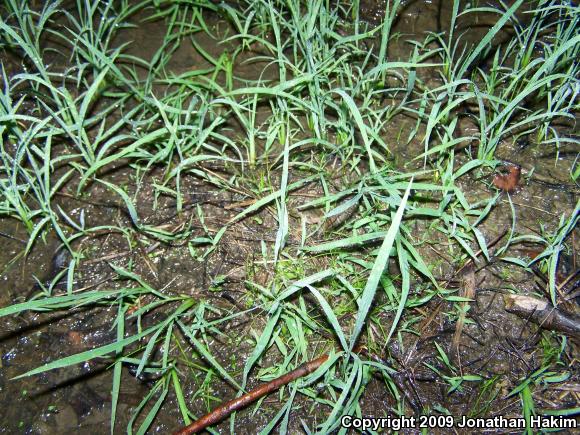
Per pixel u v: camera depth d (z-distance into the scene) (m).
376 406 0.42
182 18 0.63
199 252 0.47
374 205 0.47
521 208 0.48
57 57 0.59
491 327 0.44
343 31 0.59
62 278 0.47
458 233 0.46
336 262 0.46
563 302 0.44
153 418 0.41
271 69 0.58
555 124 0.53
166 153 0.48
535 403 0.42
